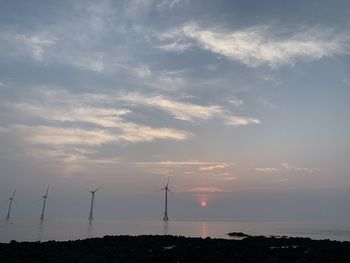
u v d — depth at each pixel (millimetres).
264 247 79562
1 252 70625
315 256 68250
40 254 68688
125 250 74438
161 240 93062
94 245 82688
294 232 198250
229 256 65938
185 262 61156
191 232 188750
